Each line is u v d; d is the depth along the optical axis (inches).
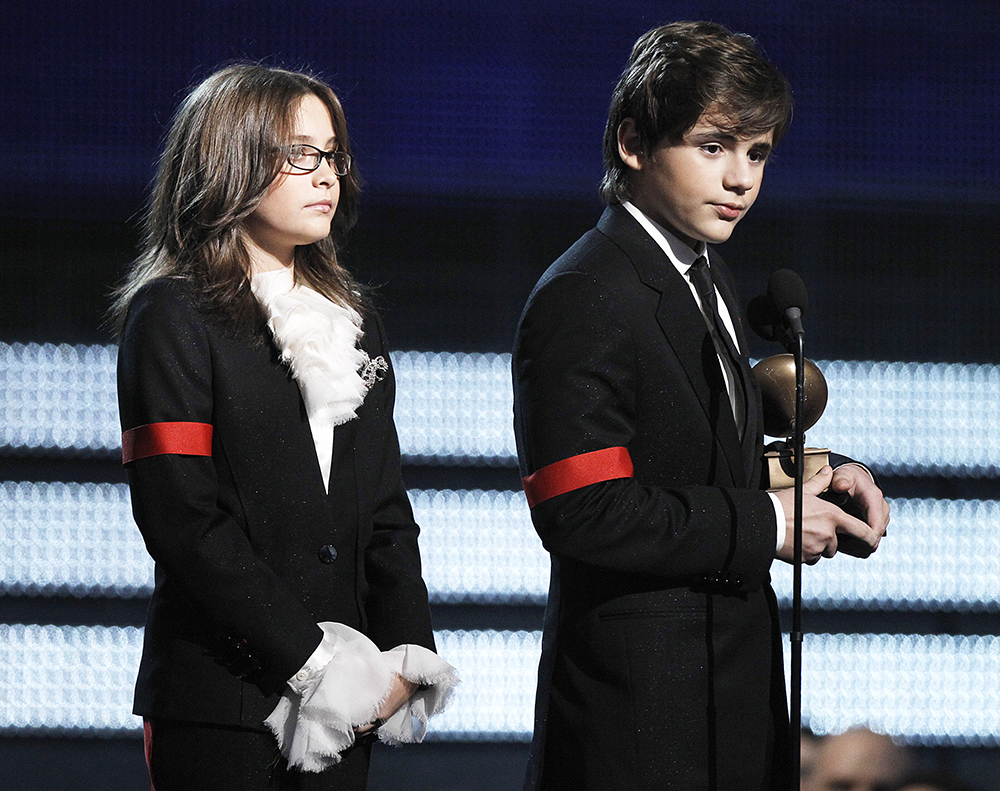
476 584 565.3
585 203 603.5
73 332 573.3
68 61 570.3
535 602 571.5
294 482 218.2
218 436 215.6
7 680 540.1
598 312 231.9
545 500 227.0
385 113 588.4
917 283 615.8
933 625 588.1
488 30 592.1
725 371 245.6
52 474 561.9
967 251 618.2
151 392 210.5
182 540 204.7
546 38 595.2
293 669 205.0
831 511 234.2
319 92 233.0
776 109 234.7
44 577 548.7
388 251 592.7
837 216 613.6
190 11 573.9
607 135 255.6
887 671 571.2
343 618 221.8
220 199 222.2
